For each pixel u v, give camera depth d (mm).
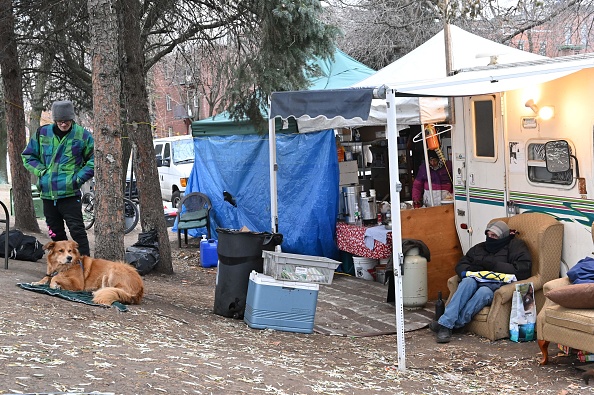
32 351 4785
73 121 8484
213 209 14156
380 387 5684
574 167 7809
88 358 4820
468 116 9500
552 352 7191
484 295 7879
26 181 14320
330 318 9023
